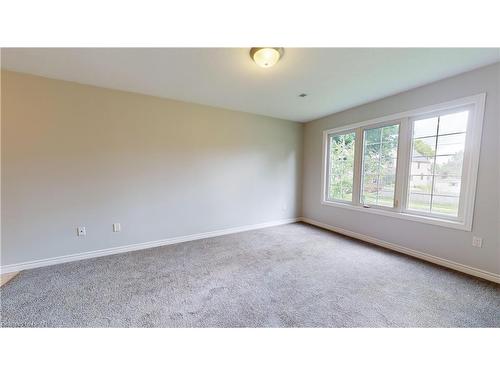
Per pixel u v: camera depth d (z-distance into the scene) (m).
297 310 1.64
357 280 2.10
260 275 2.20
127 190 2.77
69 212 2.47
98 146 2.57
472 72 2.13
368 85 2.50
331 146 3.91
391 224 2.93
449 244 2.37
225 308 1.67
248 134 3.70
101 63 2.00
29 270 2.27
